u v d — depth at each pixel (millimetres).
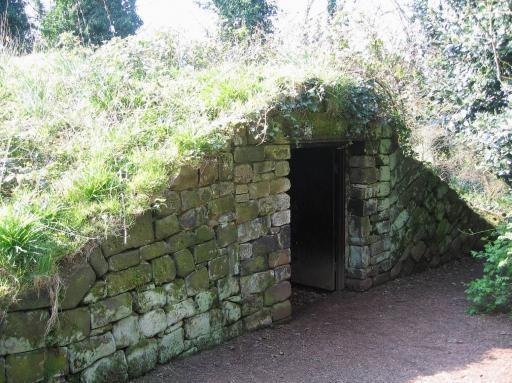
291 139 5156
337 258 6570
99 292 3381
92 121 4566
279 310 5129
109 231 3455
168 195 3924
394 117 6719
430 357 4324
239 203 4617
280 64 6156
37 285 2984
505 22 5840
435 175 7594
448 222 7867
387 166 6695
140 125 4559
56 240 3205
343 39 7367
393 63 7855
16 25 11547
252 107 4703
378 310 5730
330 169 6500
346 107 5809
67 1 12547
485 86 6238
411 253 7242
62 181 3740
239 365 4082
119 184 3732
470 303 5809
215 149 4301
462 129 6500
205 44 7637
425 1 7816
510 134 5473
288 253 5168
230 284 4547
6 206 3312
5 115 4629
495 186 9133
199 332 4230
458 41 6305
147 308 3744
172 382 3689
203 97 4988
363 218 6406
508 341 4602
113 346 3484
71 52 6430
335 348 4559
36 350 3012
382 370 4070
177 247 4008
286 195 5113
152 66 5996
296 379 3889
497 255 5160
